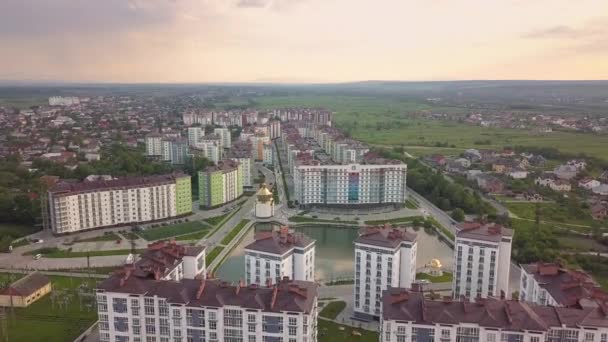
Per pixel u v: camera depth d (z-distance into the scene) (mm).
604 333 163625
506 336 165750
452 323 168125
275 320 177125
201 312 180625
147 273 198250
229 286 187125
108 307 188500
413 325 170875
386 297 182125
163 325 186250
